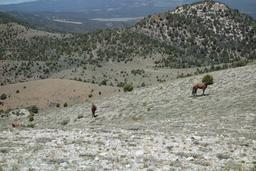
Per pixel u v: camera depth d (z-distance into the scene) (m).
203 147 20.44
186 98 47.75
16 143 19.78
